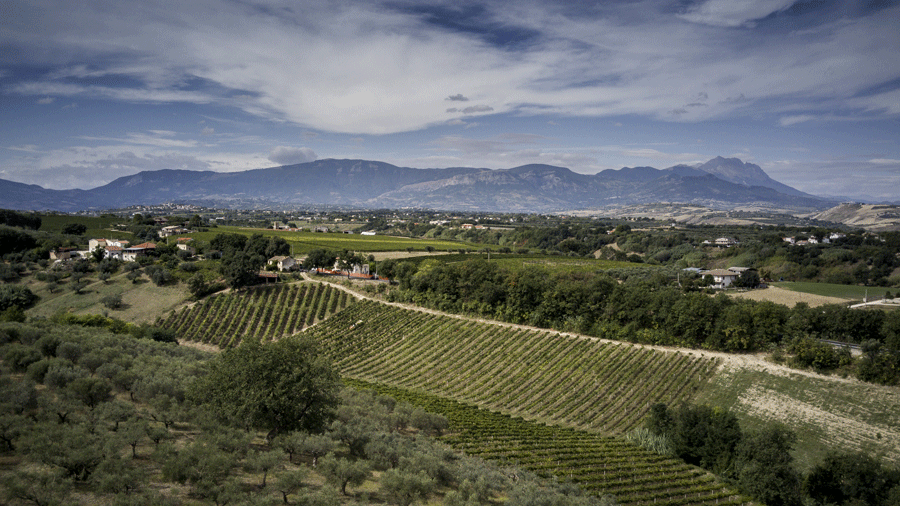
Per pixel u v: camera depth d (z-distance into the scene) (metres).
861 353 79.81
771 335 88.38
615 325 100.56
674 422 67.06
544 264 180.00
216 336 107.75
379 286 138.25
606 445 63.75
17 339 59.19
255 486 32.06
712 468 59.41
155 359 56.09
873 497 51.22
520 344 100.12
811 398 73.19
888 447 61.84
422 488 33.84
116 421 37.09
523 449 58.88
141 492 28.31
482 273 121.00
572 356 93.50
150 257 145.62
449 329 110.06
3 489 25.77
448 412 70.00
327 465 34.16
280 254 173.00
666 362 88.50
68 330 68.25
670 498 51.62
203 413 40.56
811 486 54.56
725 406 74.62
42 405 37.19
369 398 63.66
